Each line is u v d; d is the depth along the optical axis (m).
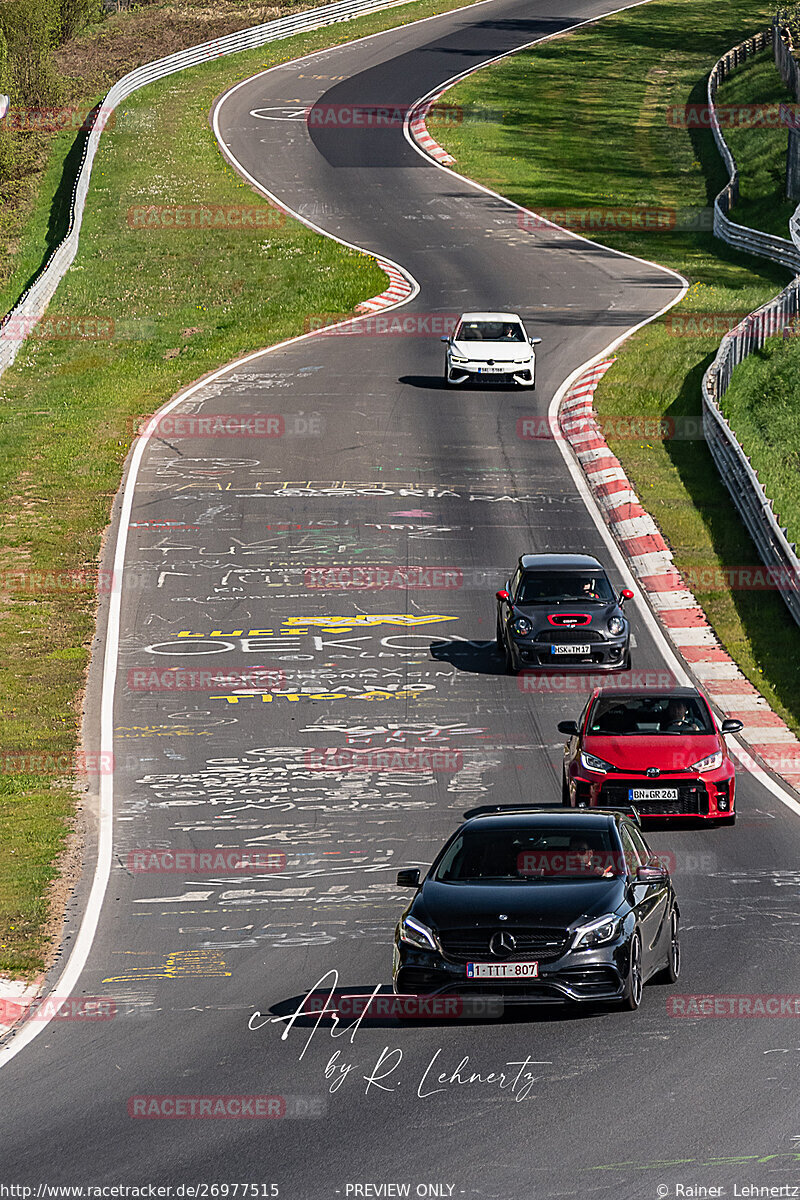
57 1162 23.78
